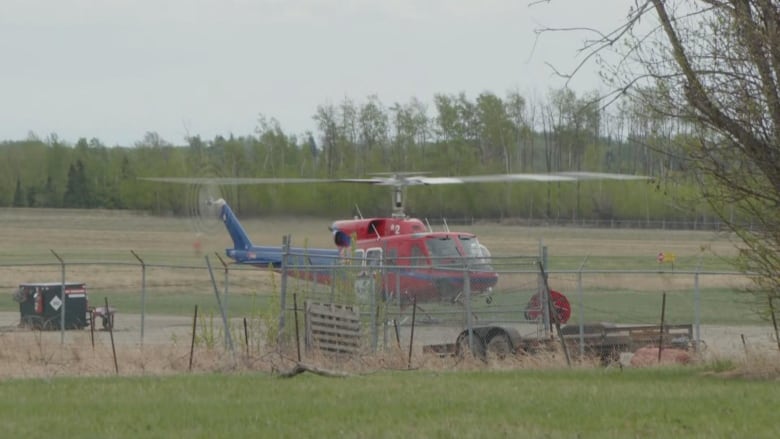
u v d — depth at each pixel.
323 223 141.50
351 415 41.75
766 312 65.81
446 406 44.03
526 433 37.06
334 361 70.69
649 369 63.31
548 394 47.91
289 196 140.62
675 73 54.19
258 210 139.00
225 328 74.88
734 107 53.69
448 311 81.19
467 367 69.12
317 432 37.81
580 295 76.12
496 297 80.81
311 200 142.00
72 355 74.94
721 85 53.78
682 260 182.88
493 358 72.31
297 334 69.31
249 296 137.00
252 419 40.91
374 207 156.50
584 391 49.00
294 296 71.94
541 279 78.69
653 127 56.31
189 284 162.88
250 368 69.38
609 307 123.69
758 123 53.53
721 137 54.84
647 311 119.19
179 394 48.78
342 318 77.50
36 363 71.12
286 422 40.16
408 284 90.81
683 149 55.91
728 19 53.09
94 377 60.16
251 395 48.25
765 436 36.47
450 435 36.81
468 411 42.69
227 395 48.31
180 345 81.69
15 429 38.72
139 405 45.00
